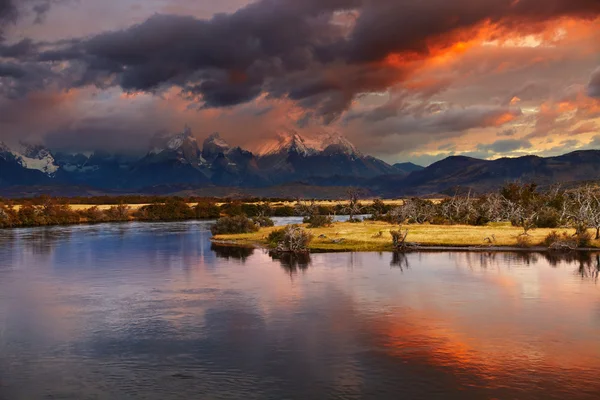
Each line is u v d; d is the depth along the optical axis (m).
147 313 47.12
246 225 128.25
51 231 144.25
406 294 53.84
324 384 30.66
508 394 29.00
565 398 28.41
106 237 124.19
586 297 51.81
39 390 30.47
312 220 133.12
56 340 39.56
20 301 52.53
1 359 35.56
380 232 106.19
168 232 140.00
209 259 82.44
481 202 167.62
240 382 31.12
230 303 50.59
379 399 28.59
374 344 37.62
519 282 59.75
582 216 96.50
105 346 38.00
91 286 60.22
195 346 37.72
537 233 105.50
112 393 29.92
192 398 29.09
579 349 36.22
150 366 33.94
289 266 73.75
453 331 40.59
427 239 98.50
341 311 47.00
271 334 40.31
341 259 80.19
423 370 32.59
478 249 90.00
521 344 37.38
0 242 112.19
